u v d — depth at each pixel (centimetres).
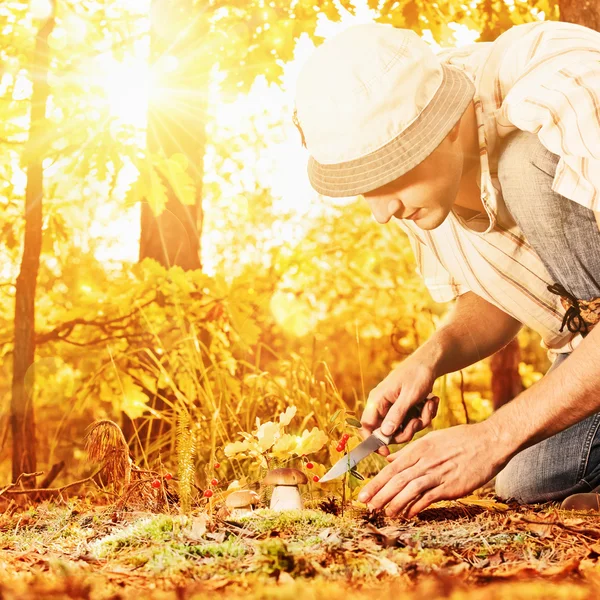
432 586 134
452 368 259
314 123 191
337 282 673
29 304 342
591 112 195
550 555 165
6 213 477
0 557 172
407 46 191
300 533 186
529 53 221
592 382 187
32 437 339
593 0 349
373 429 233
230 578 145
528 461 283
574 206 236
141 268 414
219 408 371
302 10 432
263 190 737
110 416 539
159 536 187
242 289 418
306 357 605
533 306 269
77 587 137
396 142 186
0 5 385
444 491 190
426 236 280
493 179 240
